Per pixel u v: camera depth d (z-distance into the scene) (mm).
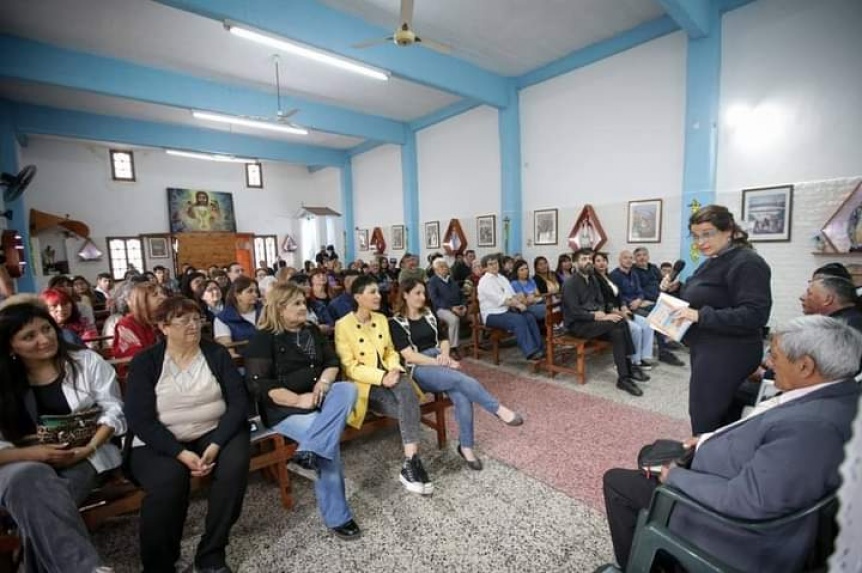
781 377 1076
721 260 1789
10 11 4262
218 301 3639
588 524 1758
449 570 1538
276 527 1819
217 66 5703
